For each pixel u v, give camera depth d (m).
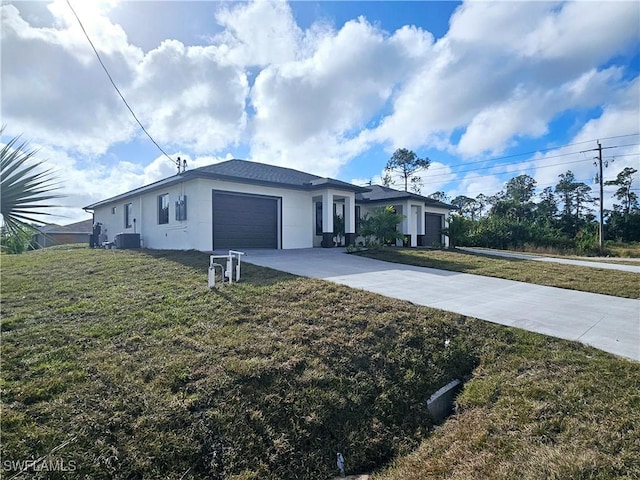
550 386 3.71
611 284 8.68
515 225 28.66
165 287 6.97
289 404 3.46
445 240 23.75
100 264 9.56
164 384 3.46
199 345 4.30
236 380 3.60
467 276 9.73
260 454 2.94
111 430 2.84
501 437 3.04
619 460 2.55
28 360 3.82
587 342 4.81
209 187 12.66
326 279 8.06
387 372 4.26
